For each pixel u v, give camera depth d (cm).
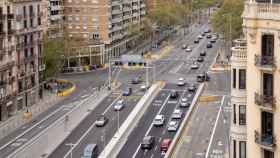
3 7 15550
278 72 4606
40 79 17988
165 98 17200
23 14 16712
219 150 11519
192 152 11481
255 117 4838
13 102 15975
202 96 17225
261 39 4725
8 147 12462
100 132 13450
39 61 17862
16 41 16250
